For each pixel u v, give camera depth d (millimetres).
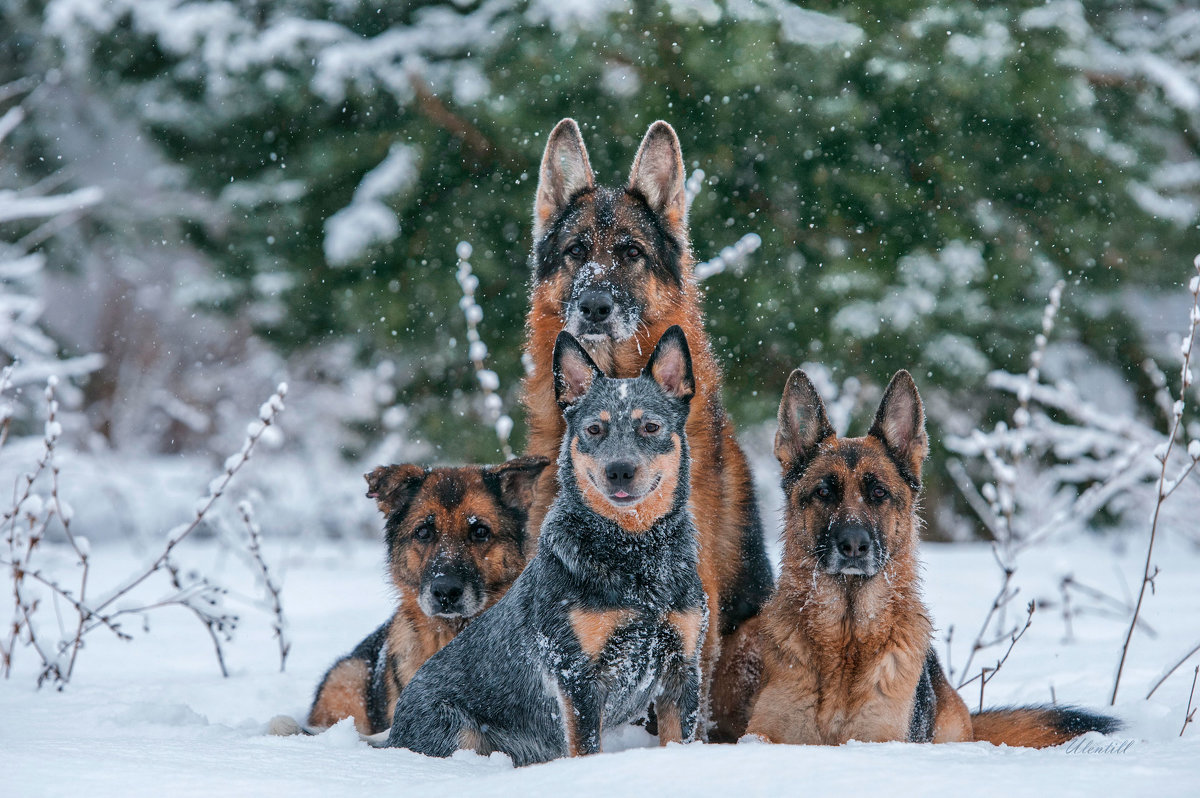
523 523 7406
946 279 18188
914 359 18531
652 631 5957
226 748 5430
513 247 19172
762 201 19141
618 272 8195
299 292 19719
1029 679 8508
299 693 8344
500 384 19281
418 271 18859
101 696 7781
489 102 17875
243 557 13180
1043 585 13820
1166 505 14617
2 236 22609
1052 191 19422
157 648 10695
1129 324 20562
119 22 19469
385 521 7582
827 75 17281
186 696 7977
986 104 17750
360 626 11945
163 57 19953
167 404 27531
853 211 18719
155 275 30422
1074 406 14750
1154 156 20281
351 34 18859
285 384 9070
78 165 24531
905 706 6672
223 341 29781
